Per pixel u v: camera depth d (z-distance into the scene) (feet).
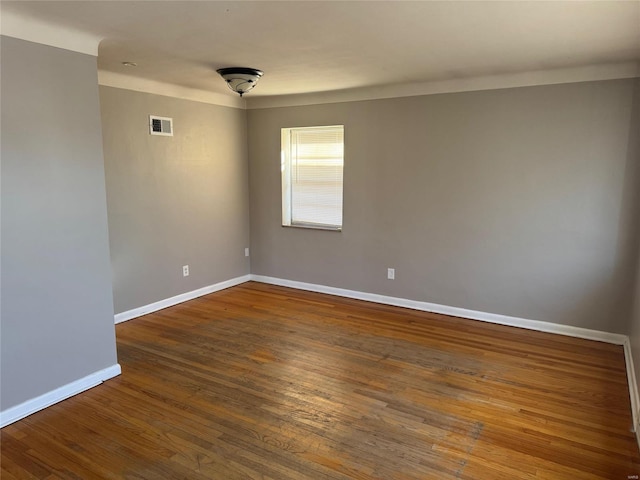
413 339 12.75
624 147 11.74
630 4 7.21
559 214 12.76
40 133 8.67
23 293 8.62
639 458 7.48
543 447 7.78
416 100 14.40
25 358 8.73
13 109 8.22
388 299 16.06
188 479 6.98
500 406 9.12
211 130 16.49
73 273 9.46
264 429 8.30
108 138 13.05
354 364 11.09
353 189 16.14
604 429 8.32
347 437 8.06
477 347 12.17
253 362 11.20
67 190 9.22
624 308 12.24
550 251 13.03
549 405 9.17
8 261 8.35
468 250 14.29
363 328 13.62
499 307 14.02
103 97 12.80
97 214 9.84
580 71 11.94
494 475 7.08
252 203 18.61
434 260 14.94
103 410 8.98
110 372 10.34
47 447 7.80
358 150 15.78
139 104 13.83
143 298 14.70
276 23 8.29
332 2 7.24
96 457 7.52
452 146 14.05
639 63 11.27
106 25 8.53
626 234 11.99
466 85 13.51
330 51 10.32
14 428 8.36
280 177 17.69
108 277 10.20
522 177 13.12
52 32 8.66
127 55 10.75
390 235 15.65
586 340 12.69
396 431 8.25
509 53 10.43
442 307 15.02
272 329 13.51
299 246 17.78
